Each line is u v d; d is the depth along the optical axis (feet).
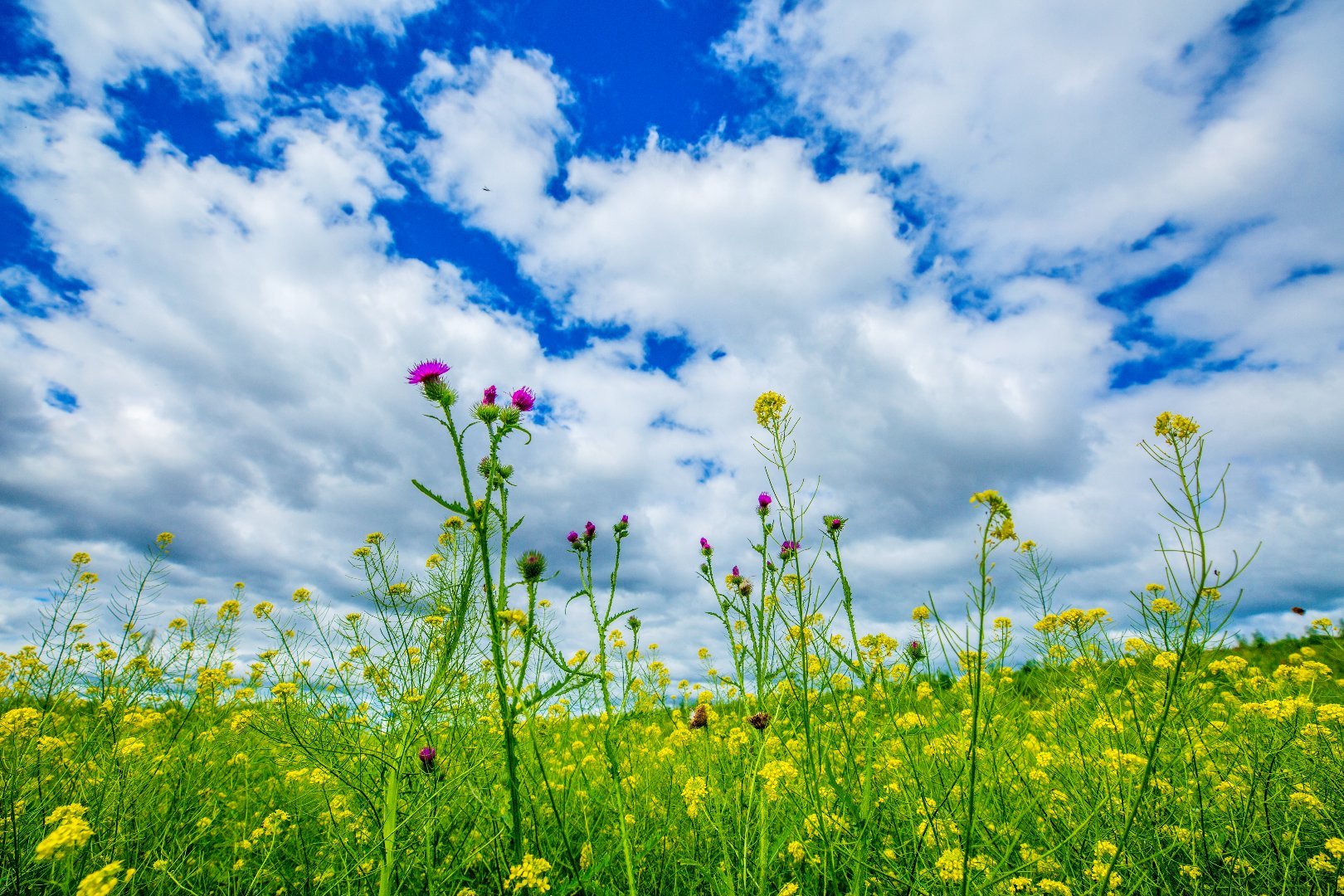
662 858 2.25
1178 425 1.38
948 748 2.13
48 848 1.14
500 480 1.80
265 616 3.02
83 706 3.33
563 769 2.87
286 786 2.89
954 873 1.60
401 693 2.25
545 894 1.71
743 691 2.39
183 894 2.04
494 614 1.66
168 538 3.58
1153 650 2.27
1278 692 3.19
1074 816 2.19
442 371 1.69
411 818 1.86
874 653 2.42
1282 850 1.95
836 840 1.90
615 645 3.80
